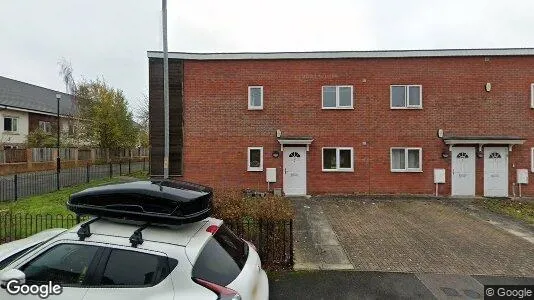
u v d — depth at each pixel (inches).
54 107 1359.5
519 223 387.5
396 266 249.4
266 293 144.7
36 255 133.6
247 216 253.0
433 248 293.4
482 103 572.7
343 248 291.7
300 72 587.8
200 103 592.4
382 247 295.6
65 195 516.1
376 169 582.2
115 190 141.5
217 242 138.5
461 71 575.2
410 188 577.6
